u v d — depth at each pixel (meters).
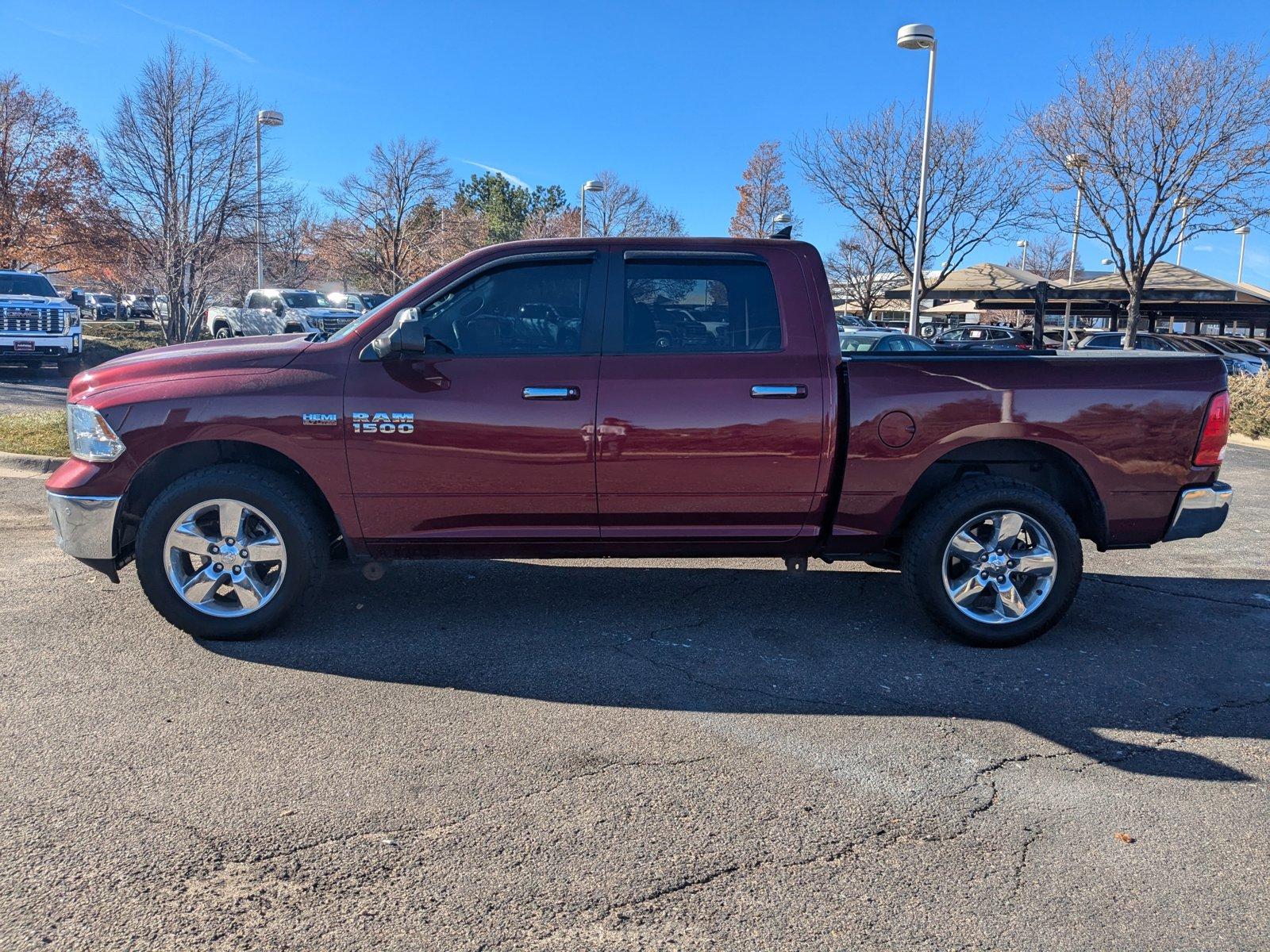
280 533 4.57
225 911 2.64
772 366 4.64
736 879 2.84
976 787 3.43
